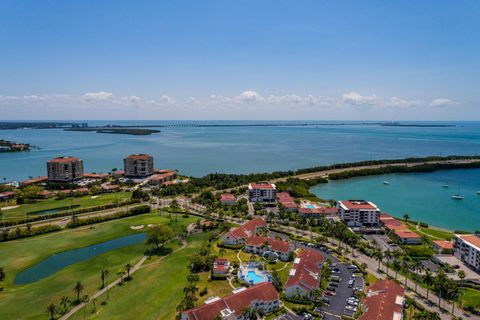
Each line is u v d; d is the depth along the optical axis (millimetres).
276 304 118375
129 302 121062
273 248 163500
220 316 104312
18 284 138875
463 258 158125
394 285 121000
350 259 159125
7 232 188000
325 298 122875
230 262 155625
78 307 118188
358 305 118250
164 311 114875
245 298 113125
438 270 133375
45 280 140125
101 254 167500
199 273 144000
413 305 118625
